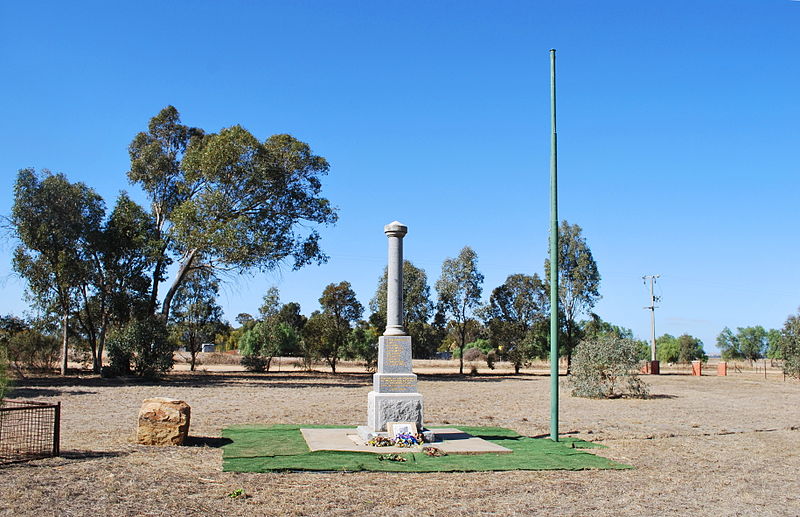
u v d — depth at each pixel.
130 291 43.16
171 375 46.34
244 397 27.80
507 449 14.25
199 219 39.53
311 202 43.22
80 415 19.08
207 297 56.06
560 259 63.59
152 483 10.12
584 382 30.88
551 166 16.70
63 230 40.25
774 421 21.61
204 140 44.12
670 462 13.45
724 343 103.94
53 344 43.41
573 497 10.05
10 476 10.24
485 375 57.53
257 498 9.44
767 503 9.95
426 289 62.16
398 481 10.91
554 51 16.98
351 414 21.31
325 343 55.78
